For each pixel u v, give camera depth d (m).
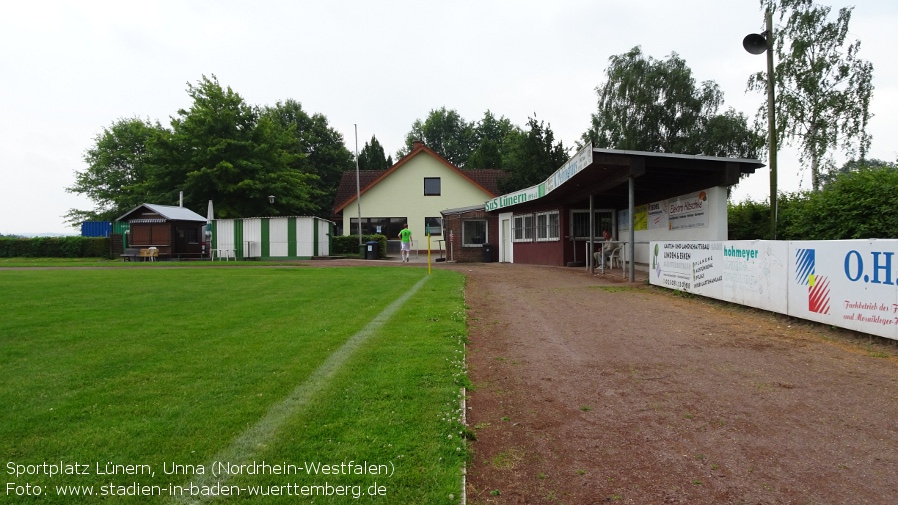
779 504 3.07
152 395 4.58
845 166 22.06
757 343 6.96
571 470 3.50
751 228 16.64
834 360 6.07
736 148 33.69
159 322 8.09
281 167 42.44
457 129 80.94
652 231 17.84
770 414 4.45
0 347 6.36
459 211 26.28
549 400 4.85
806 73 21.41
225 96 39.81
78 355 5.99
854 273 6.97
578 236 20.92
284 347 6.38
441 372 5.34
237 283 13.98
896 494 3.16
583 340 7.26
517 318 8.93
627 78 35.38
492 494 3.19
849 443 3.87
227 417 4.07
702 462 3.60
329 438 3.71
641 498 3.15
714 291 10.34
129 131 54.47
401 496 2.98
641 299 11.04
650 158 12.63
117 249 32.81
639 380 5.43
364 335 7.09
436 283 13.77
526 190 20.81
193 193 37.84
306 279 15.16
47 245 34.75
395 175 38.12
